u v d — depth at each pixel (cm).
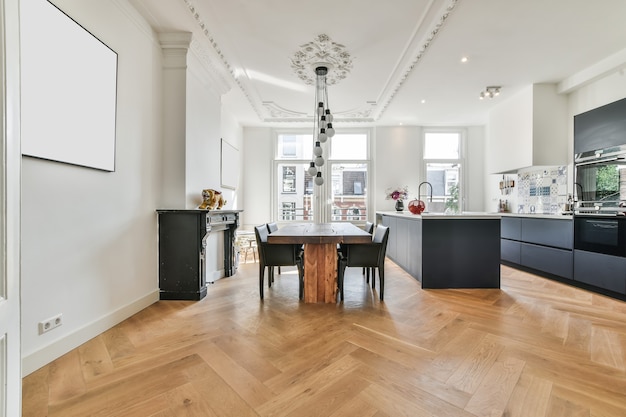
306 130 677
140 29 282
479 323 244
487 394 151
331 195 679
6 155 89
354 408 140
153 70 305
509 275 425
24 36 165
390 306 287
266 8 273
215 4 269
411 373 169
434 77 416
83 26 211
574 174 373
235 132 609
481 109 552
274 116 595
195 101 349
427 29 304
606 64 362
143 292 287
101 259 231
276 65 380
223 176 524
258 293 335
